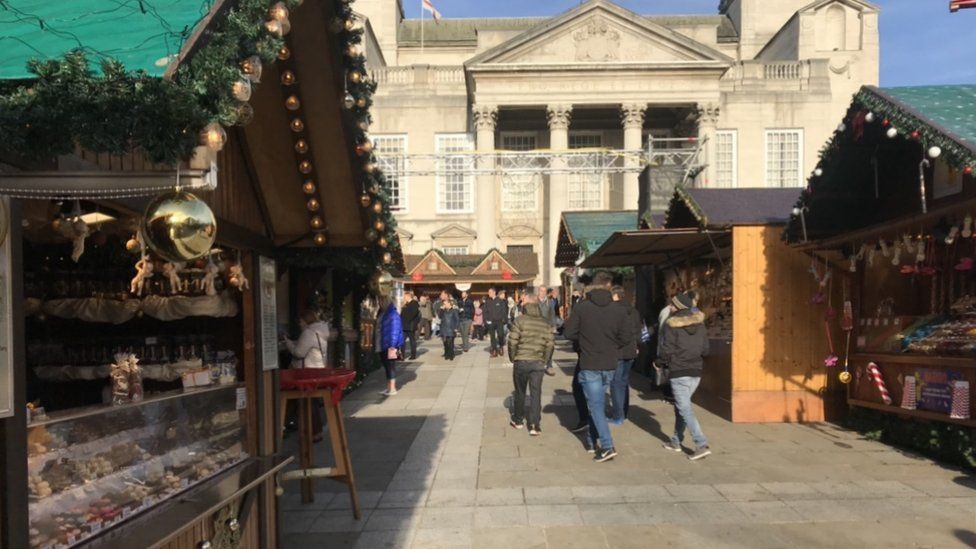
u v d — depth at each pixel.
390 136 41.12
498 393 11.27
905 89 6.43
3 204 2.10
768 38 49.03
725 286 9.31
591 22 38.25
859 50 42.03
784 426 8.09
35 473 2.38
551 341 8.16
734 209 8.94
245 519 3.60
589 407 6.79
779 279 8.35
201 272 4.14
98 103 1.85
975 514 4.97
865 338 7.70
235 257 3.98
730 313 8.97
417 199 41.31
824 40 42.12
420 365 15.95
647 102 38.25
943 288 6.96
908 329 6.95
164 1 2.16
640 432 7.93
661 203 14.09
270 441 4.24
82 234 2.88
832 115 41.09
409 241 41.12
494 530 4.85
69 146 1.99
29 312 4.21
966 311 6.54
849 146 6.74
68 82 1.84
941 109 5.67
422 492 5.78
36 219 2.86
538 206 42.03
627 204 38.38
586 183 42.12
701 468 6.34
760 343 8.35
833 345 8.31
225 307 4.12
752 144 40.81
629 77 38.25
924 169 6.70
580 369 6.96
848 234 6.91
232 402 3.92
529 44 38.22
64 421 2.57
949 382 6.28
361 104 3.64
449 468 6.54
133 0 2.16
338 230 4.51
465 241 40.97
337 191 4.20
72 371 4.27
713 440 7.43
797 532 4.69
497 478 6.17
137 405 3.06
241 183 3.91
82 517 2.58
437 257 32.34
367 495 5.72
